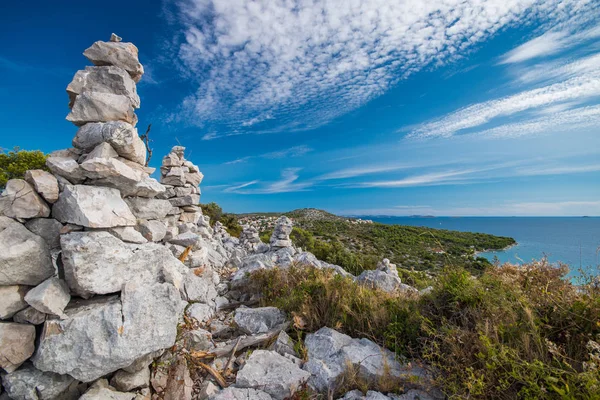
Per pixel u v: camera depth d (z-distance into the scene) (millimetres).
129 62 4328
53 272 3229
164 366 3871
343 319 5023
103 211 3424
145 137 7867
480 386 3055
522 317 3803
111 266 3307
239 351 4688
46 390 2893
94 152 3650
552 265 4723
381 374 3703
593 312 3367
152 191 4516
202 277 7473
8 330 2812
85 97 3836
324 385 3715
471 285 4449
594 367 2711
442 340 3863
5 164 18656
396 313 4758
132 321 3146
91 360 2904
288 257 10375
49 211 3412
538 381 3033
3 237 2906
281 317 5637
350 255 16875
